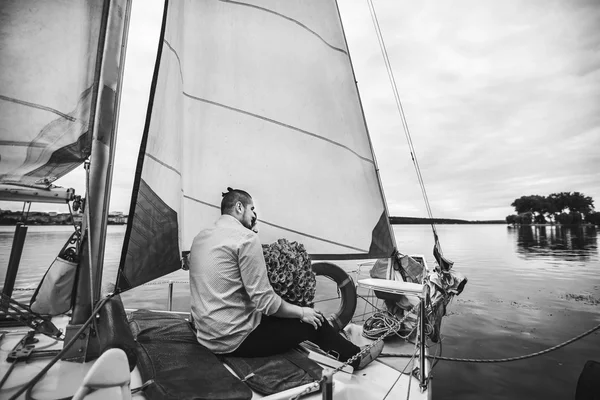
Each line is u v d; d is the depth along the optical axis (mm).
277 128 2373
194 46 2184
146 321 1698
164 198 1742
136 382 1118
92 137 1398
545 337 6070
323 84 2510
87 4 1338
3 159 1293
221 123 2258
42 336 1425
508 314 7750
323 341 1417
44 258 11883
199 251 1408
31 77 1283
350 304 1939
